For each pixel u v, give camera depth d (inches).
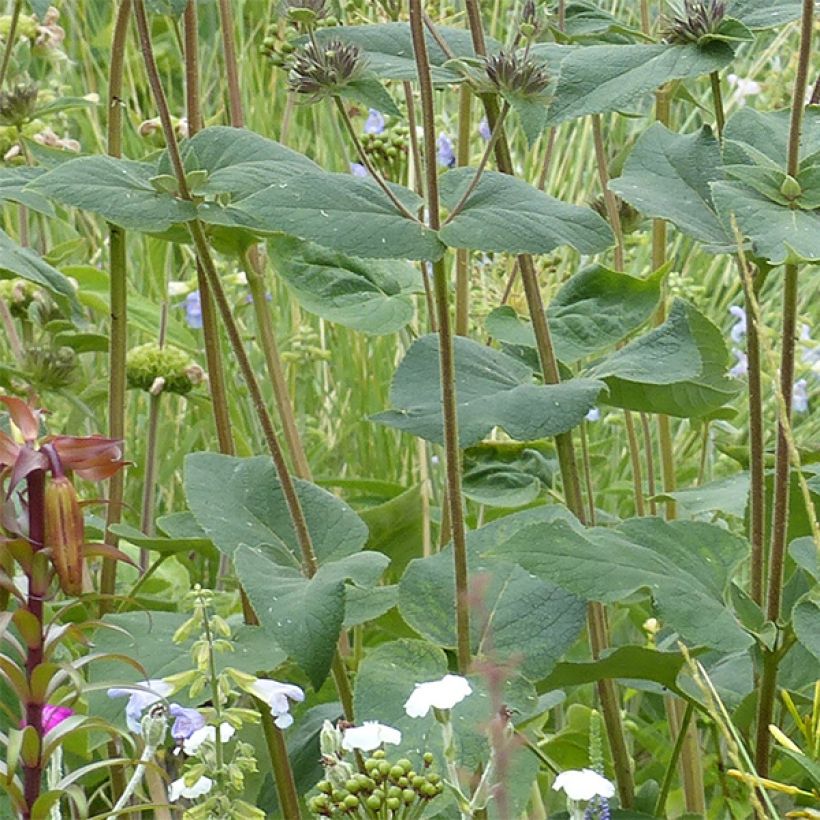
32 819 51.6
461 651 59.8
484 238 56.9
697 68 61.8
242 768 55.2
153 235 66.9
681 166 64.2
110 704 60.9
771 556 60.9
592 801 57.1
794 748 55.0
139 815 60.9
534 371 67.8
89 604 67.7
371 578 60.3
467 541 62.9
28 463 50.3
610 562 58.6
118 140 70.1
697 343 67.4
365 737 54.4
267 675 68.4
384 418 63.6
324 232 56.7
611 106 61.7
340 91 58.1
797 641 65.7
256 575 60.2
